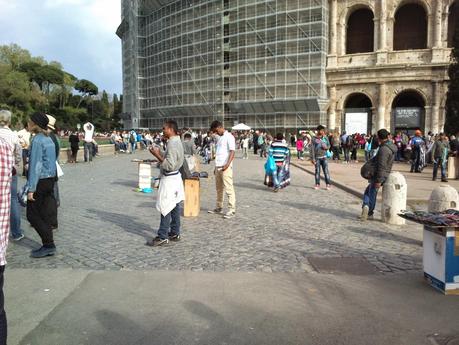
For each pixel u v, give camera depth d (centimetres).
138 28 7656
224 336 442
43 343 427
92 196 1405
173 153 768
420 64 5038
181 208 1193
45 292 557
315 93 5453
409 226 991
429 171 2511
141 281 598
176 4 6762
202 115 6519
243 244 808
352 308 512
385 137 1024
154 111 7362
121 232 898
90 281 597
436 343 429
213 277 616
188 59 6638
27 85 8131
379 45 5294
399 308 513
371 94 5344
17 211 830
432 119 5053
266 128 5869
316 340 434
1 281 355
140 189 1526
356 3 5372
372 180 1045
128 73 8625
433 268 580
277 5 5606
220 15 6134
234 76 6072
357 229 955
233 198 1074
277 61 5662
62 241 823
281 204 1294
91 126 3041
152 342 429
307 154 4081
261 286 581
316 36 5406
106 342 429
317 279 612
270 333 449
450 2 5003
